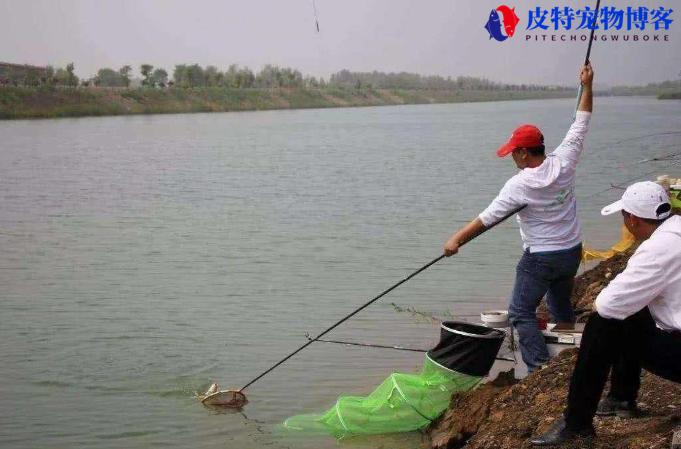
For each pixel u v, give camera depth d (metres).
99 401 8.41
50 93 88.44
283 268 14.21
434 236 17.03
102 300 12.19
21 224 18.84
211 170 30.77
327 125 67.62
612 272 11.20
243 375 9.08
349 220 19.11
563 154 7.08
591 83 7.30
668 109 82.00
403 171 30.23
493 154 37.81
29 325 10.95
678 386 6.11
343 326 10.76
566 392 6.40
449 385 7.45
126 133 54.25
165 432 7.69
